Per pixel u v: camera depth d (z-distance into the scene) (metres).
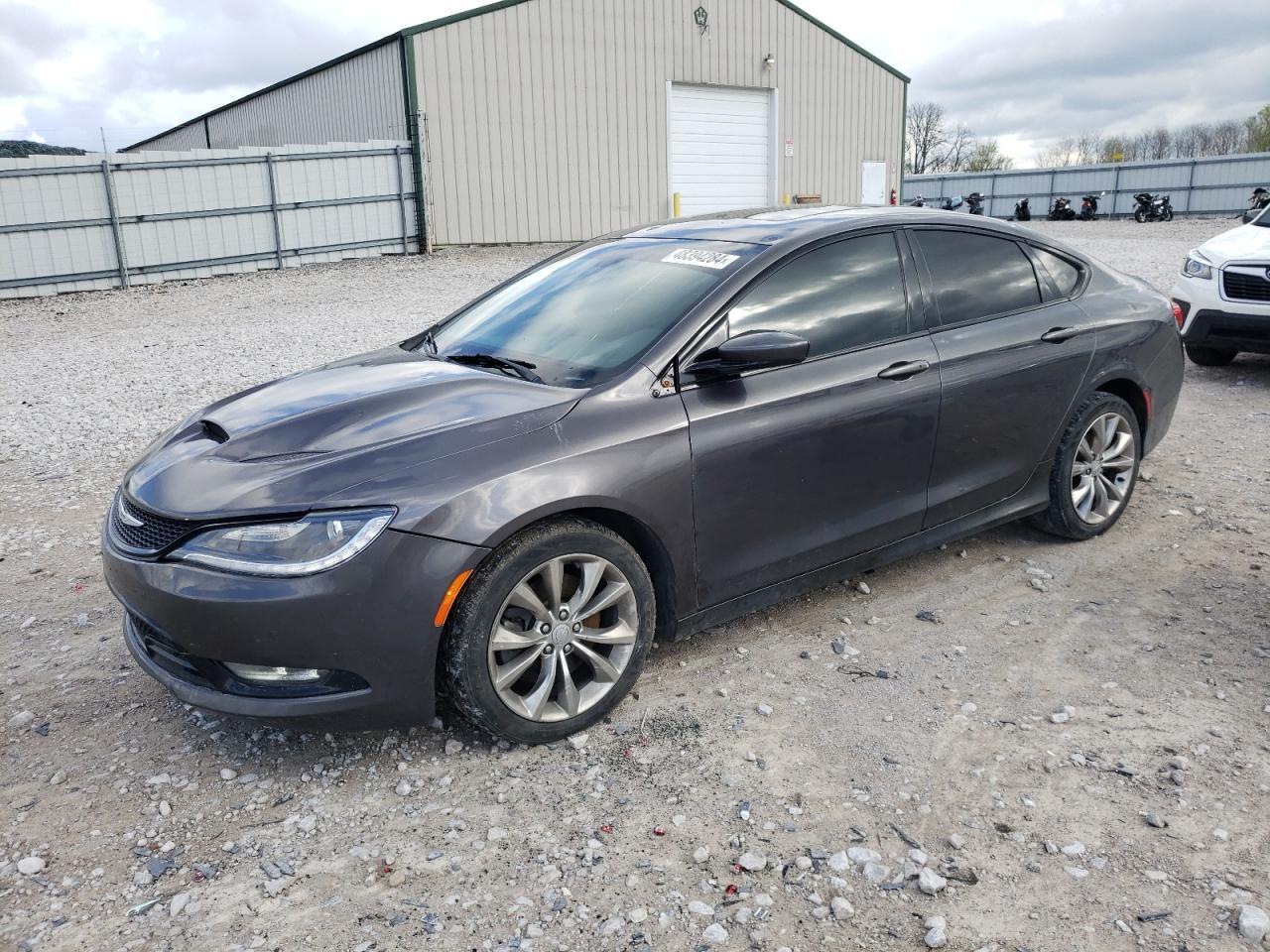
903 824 2.71
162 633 2.90
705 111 24.36
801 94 25.95
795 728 3.20
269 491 2.81
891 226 3.97
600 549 3.09
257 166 18.84
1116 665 3.55
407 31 19.73
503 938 2.33
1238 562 4.43
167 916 2.42
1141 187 38.62
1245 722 3.16
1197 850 2.57
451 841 2.68
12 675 3.69
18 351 11.88
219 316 14.05
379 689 2.84
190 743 3.21
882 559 3.95
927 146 72.25
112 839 2.72
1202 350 8.67
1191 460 5.98
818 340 3.62
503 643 2.95
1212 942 2.26
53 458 6.96
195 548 2.81
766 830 2.69
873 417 3.69
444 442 2.94
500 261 19.52
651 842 2.66
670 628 3.42
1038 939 2.29
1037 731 3.15
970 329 4.06
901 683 3.47
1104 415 4.57
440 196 20.92
